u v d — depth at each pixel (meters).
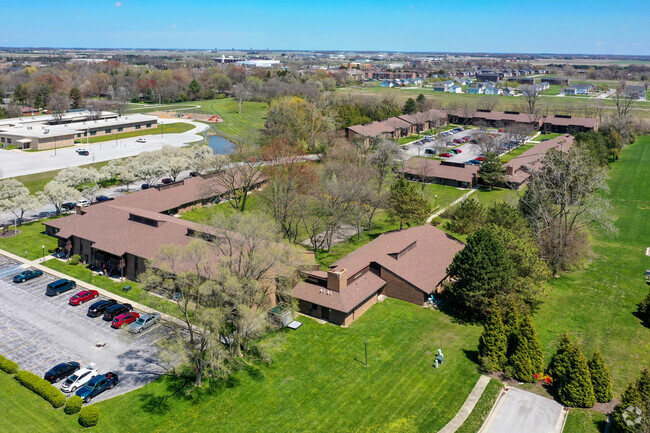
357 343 52.91
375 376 47.44
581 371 43.53
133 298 61.72
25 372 46.03
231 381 46.72
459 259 59.06
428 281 62.69
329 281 58.00
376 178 105.75
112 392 45.16
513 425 41.50
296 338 53.81
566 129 187.50
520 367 47.03
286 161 91.75
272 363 49.41
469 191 115.56
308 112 145.25
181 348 44.09
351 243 82.81
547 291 62.16
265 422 41.34
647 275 70.31
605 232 89.06
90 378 46.19
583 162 77.75
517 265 60.59
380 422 41.47
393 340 53.62
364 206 87.31
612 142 145.75
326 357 50.41
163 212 90.69
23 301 60.91
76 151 148.12
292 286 60.06
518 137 170.12
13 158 136.62
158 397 44.44
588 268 74.12
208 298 47.00
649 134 186.88
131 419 41.59
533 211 77.50
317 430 40.50
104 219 74.31
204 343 46.25
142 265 64.75
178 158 111.12
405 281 62.00
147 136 175.88
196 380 46.28
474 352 51.69
